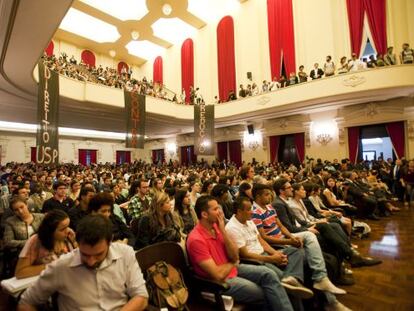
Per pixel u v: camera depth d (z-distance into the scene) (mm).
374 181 7566
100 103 9484
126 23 13648
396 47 9391
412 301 2471
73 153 17438
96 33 14523
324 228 3133
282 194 3598
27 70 6211
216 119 12594
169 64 16812
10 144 15062
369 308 2381
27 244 1957
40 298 1383
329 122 10961
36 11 4004
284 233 2939
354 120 10266
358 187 6199
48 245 1918
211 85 14547
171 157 18078
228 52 13727
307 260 2553
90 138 18125
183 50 15805
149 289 1745
